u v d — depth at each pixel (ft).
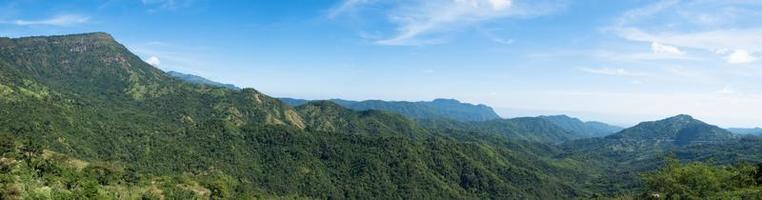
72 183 490.49
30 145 581.94
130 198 505.66
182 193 567.18
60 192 453.17
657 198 480.64
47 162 538.06
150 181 593.01
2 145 555.69
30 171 497.87
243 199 652.07
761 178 460.14
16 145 575.38
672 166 509.35
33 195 427.33
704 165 501.56
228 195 643.86
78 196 452.76
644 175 538.88
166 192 554.87
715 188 458.91
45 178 487.61
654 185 505.25
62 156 618.03
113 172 578.66
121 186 542.98
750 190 411.75
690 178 470.39
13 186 434.71
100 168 579.48
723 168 524.52
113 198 482.69
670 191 477.36
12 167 497.05
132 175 589.73
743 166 518.37
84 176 533.55
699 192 459.73
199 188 625.00
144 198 518.37
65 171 531.09
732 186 456.86
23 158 540.11
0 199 411.54
